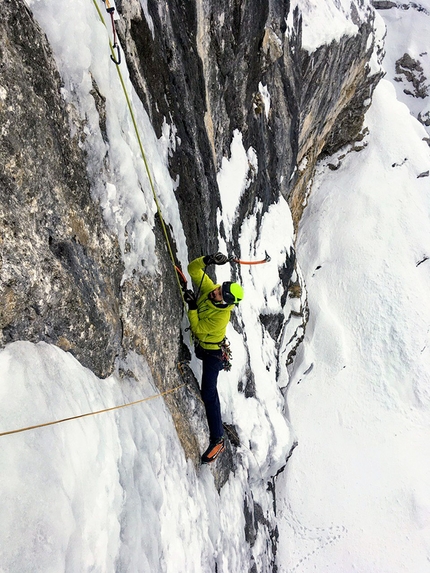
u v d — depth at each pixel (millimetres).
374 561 9445
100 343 2604
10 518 1606
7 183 1882
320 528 9938
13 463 1698
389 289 13797
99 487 2209
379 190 15359
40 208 2090
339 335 12992
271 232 8477
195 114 4758
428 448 11344
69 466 1998
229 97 6031
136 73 3418
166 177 3941
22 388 1865
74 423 2131
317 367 12633
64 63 2344
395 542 9695
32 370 1960
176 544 3107
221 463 5164
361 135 15812
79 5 2439
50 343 2195
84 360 2488
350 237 14648
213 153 5801
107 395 2615
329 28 8797
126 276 2965
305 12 8570
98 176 2625
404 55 29688
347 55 10375
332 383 12367
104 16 2846
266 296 7992
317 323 13266
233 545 4766
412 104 29453
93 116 2551
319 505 10312
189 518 3521
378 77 13977
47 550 1704
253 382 6895
